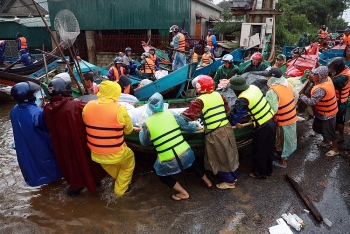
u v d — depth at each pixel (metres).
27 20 18.94
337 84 4.72
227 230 3.20
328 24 28.89
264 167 4.02
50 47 18.33
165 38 14.27
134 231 3.21
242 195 3.79
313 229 3.18
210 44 12.45
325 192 3.80
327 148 4.96
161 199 3.76
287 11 20.97
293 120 4.01
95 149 3.37
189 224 3.30
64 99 3.35
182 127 3.46
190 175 4.30
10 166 4.70
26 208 3.64
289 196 3.75
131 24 14.60
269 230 3.14
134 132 3.97
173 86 6.42
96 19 14.82
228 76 6.05
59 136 3.39
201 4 16.47
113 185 4.12
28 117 3.46
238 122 3.91
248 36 10.09
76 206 3.66
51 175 3.71
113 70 6.61
